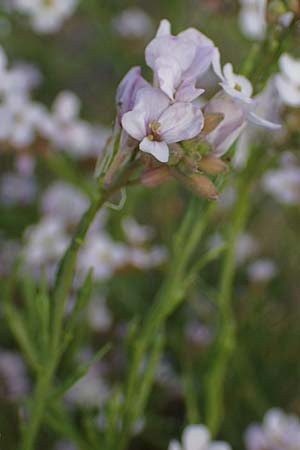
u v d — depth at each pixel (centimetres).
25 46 69
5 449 46
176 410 50
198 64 31
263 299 54
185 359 50
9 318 38
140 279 55
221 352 41
